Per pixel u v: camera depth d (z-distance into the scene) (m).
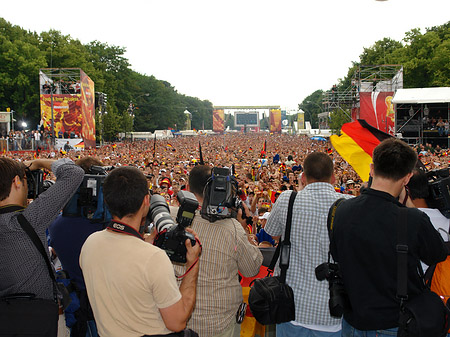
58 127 42.12
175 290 1.99
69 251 2.81
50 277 2.40
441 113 38.72
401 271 2.04
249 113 142.12
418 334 1.98
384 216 2.11
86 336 2.69
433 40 48.19
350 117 47.56
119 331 1.97
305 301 2.66
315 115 128.88
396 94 34.47
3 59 54.00
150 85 110.94
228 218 2.68
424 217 2.08
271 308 2.63
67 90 44.47
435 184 2.80
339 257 2.22
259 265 2.79
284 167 20.09
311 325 2.68
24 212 2.33
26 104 55.62
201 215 2.54
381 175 2.19
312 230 2.67
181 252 2.11
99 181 2.73
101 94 60.06
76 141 41.41
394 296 2.07
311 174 2.78
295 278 2.71
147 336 1.97
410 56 50.00
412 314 2.01
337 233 2.23
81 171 2.53
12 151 35.84
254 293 2.69
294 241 2.73
